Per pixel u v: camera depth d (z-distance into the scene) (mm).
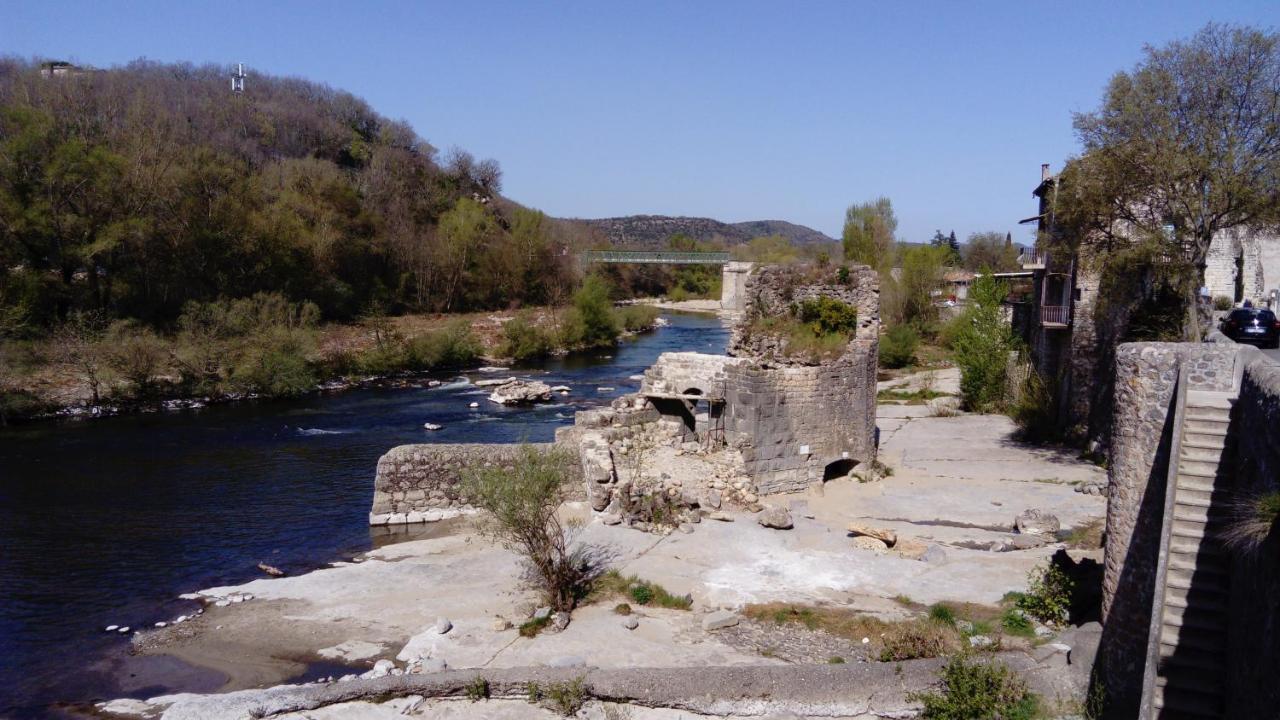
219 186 62281
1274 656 7453
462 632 14992
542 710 12180
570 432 25469
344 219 76875
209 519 24188
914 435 34062
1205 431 10398
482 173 132000
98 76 97062
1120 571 11141
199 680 14273
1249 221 25047
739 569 17391
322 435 36438
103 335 44844
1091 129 27359
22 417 38844
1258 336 29641
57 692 14016
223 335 49469
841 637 14180
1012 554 18453
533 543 16062
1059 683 11508
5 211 47250
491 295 92812
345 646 15219
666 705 12203
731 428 23609
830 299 26062
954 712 11086
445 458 24125
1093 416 29906
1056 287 35938
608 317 75250
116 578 19500
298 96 130000
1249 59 24734
